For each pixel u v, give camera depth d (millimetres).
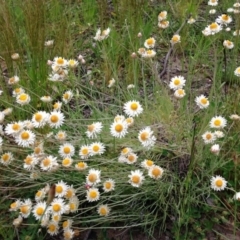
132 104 592
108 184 562
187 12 984
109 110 732
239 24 834
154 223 588
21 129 588
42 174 595
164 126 664
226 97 741
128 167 598
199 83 823
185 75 853
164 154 629
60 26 896
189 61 865
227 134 624
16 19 884
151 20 945
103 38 795
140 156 626
